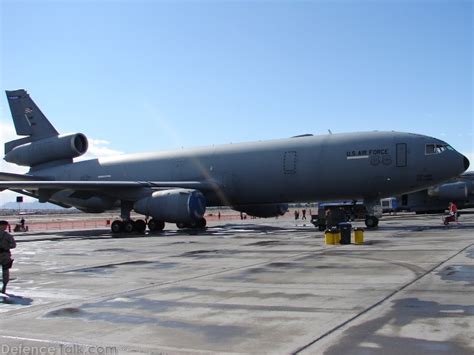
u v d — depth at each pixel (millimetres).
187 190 28844
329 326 6680
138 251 18500
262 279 10820
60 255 17922
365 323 6758
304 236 23406
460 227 26688
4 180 36469
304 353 5578
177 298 9016
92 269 13594
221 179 30844
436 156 25656
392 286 9391
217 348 5902
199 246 19609
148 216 30328
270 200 30172
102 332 6797
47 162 38281
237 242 20953
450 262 12359
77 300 9133
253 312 7691
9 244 10281
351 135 27859
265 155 29594
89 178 36281
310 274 11297
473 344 5727
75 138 36688
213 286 10156
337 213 23422
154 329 6883
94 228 46562
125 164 35156
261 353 5648
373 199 27609
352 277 10648
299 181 28344
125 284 10828
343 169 27141
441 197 46000
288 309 7797
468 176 47250
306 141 28891
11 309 8469
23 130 39156
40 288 10633
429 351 5516
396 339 5984
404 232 23594
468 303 7777
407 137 26328
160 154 34469
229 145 31953
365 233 23531
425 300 8070
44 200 33125
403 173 25938
